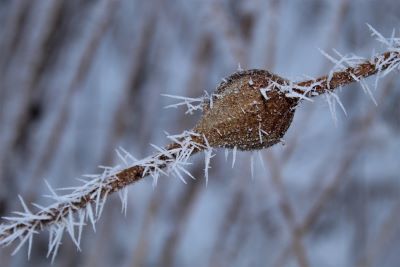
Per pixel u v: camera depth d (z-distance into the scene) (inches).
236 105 13.1
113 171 12.7
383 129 31.7
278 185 23.6
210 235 38.9
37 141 31.6
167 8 31.2
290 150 25.4
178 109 33.5
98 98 37.8
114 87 38.4
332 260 37.4
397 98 30.6
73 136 35.9
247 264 30.1
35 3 29.9
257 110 13.1
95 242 28.7
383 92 25.5
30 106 31.0
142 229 27.2
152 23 29.0
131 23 34.0
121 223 34.1
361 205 33.1
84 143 36.9
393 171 35.2
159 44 31.1
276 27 24.4
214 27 24.6
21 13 29.9
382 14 32.3
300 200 30.7
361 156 32.7
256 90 13.1
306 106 25.7
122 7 33.7
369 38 31.7
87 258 28.9
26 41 29.7
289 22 38.4
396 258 33.3
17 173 31.3
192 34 32.3
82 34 32.0
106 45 36.8
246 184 27.7
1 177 29.6
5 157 29.5
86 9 32.4
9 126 29.5
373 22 32.2
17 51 29.8
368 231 33.4
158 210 27.9
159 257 31.2
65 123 28.6
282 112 13.2
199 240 39.0
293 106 13.2
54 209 12.6
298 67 37.9
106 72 38.2
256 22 25.3
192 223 39.1
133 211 34.5
